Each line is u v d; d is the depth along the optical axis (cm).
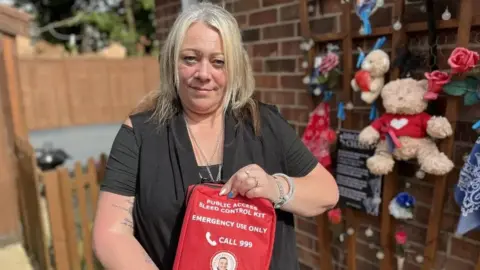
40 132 923
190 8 124
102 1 1529
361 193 202
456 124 166
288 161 132
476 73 150
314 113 217
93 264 331
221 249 111
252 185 111
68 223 320
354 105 206
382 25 189
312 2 220
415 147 169
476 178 150
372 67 180
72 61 943
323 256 228
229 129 128
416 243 189
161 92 133
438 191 169
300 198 123
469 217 154
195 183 122
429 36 166
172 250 120
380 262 201
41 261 360
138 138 125
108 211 119
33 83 903
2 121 427
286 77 241
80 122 970
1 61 428
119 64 994
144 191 121
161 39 391
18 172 414
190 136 128
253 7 258
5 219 441
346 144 206
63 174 315
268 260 111
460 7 153
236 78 127
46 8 1530
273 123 133
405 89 168
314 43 216
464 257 171
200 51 119
